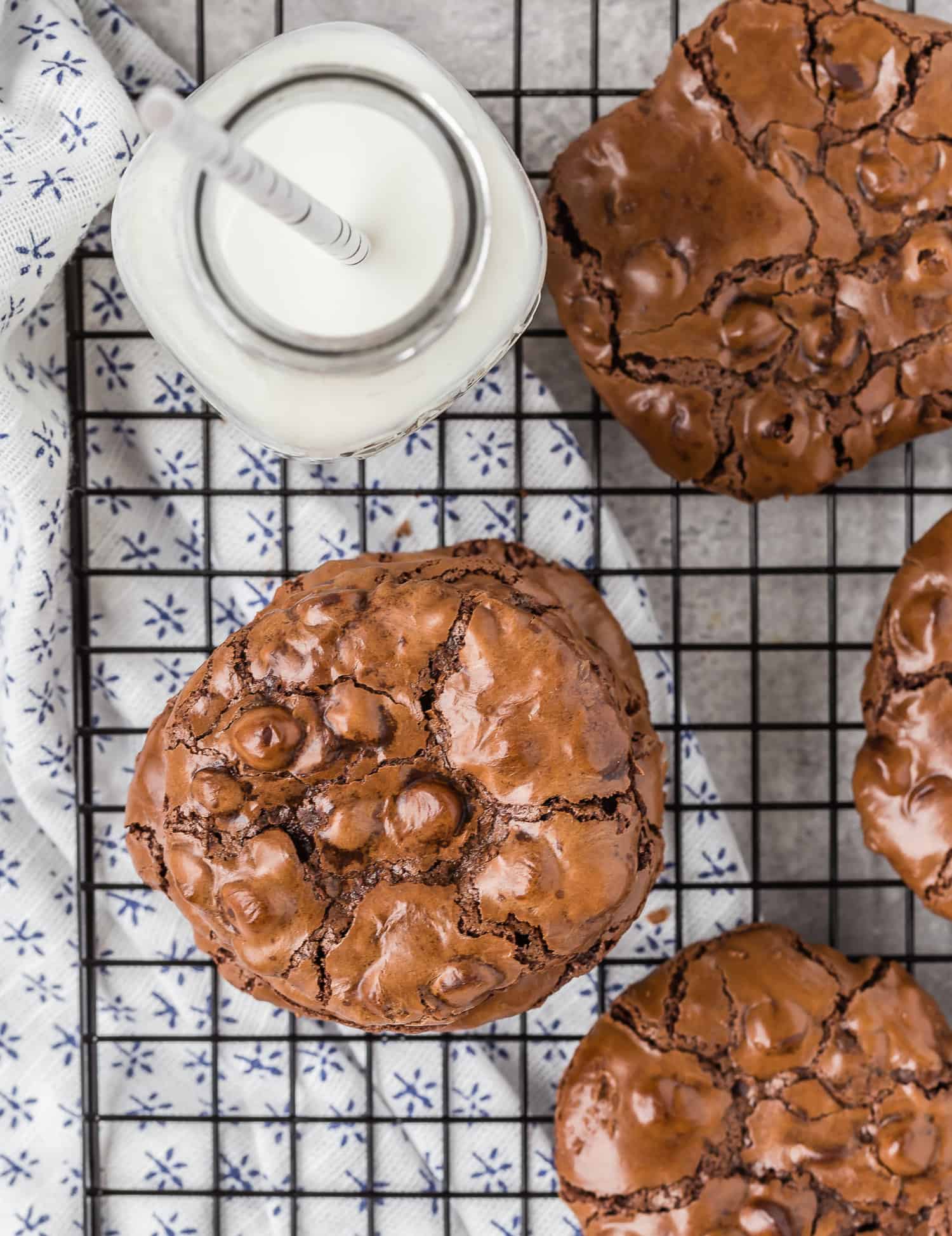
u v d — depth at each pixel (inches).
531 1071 25.0
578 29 24.7
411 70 21.7
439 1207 24.8
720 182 23.4
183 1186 24.9
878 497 25.0
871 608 25.1
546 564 24.0
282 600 23.0
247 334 21.8
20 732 24.6
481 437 24.7
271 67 21.7
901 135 23.3
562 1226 24.8
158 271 21.9
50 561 24.2
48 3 23.7
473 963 21.7
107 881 25.0
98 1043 24.9
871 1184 23.2
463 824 21.8
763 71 23.3
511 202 21.9
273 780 22.0
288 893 21.8
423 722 21.9
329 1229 24.8
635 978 25.0
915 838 23.3
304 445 22.2
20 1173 24.9
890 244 23.4
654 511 25.1
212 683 22.3
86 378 24.7
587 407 25.0
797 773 25.1
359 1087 24.8
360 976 21.8
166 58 24.4
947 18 24.5
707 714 25.1
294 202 20.6
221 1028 25.0
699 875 24.8
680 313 23.5
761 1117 23.2
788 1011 23.3
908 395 23.6
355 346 21.8
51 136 23.5
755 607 24.8
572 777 21.8
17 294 23.5
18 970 24.9
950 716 23.3
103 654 24.7
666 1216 23.1
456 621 22.0
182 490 24.6
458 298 21.8
